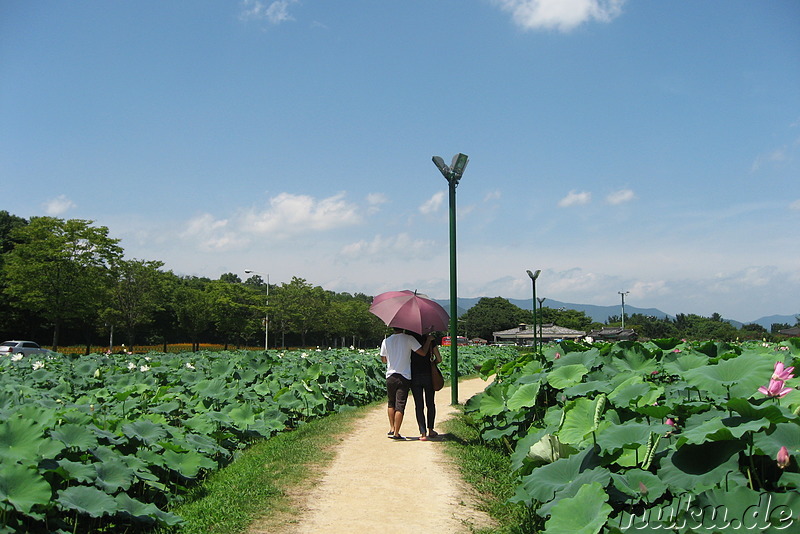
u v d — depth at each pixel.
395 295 9.08
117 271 37.00
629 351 8.12
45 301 34.22
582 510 3.81
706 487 3.68
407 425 10.30
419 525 5.51
